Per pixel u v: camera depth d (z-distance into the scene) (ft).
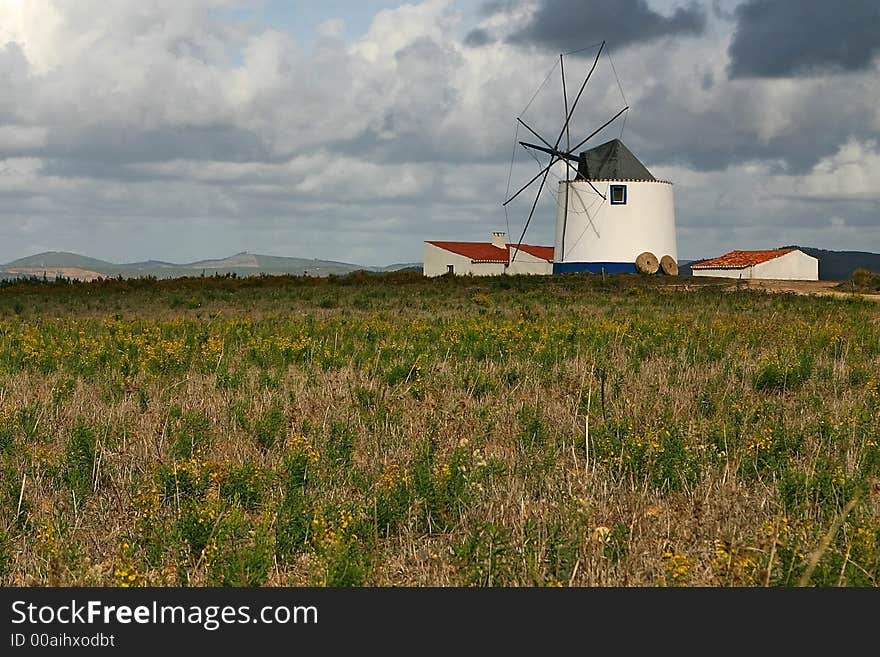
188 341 80.64
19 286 199.82
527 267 322.34
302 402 50.29
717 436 41.32
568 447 40.63
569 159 290.76
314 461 37.04
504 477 36.63
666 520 30.91
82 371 62.64
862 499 32.35
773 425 43.47
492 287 194.39
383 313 126.21
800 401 52.39
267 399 51.19
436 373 59.16
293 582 28.17
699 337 77.36
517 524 30.42
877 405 49.55
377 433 43.21
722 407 48.98
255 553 27.96
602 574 26.96
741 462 37.83
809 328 89.35
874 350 75.10
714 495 33.68
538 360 65.57
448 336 79.36
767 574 25.94
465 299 160.35
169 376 60.64
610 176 282.97
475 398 53.62
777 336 81.92
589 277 220.64
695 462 37.24
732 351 71.82
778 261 284.20
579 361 63.52
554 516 31.22
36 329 91.81
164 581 27.35
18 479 36.42
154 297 168.66
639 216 282.56
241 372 61.26
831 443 41.52
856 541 27.43
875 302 154.30
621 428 41.93
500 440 43.32
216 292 184.03
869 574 26.25
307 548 29.99
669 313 127.13
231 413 47.52
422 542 31.19
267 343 73.72
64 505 34.53
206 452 41.01
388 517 31.89
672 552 28.86
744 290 182.50
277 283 215.92
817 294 179.32
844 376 59.36
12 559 29.84
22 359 67.51
